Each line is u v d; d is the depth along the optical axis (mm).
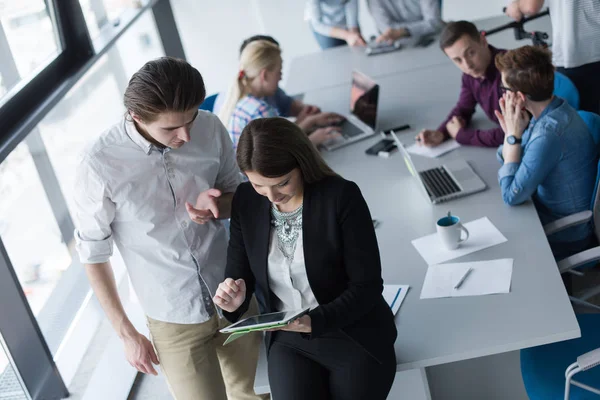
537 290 2188
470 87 3385
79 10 3662
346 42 5379
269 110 3152
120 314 2111
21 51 3207
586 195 2740
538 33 3984
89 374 3230
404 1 4875
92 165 1952
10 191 3035
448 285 2297
